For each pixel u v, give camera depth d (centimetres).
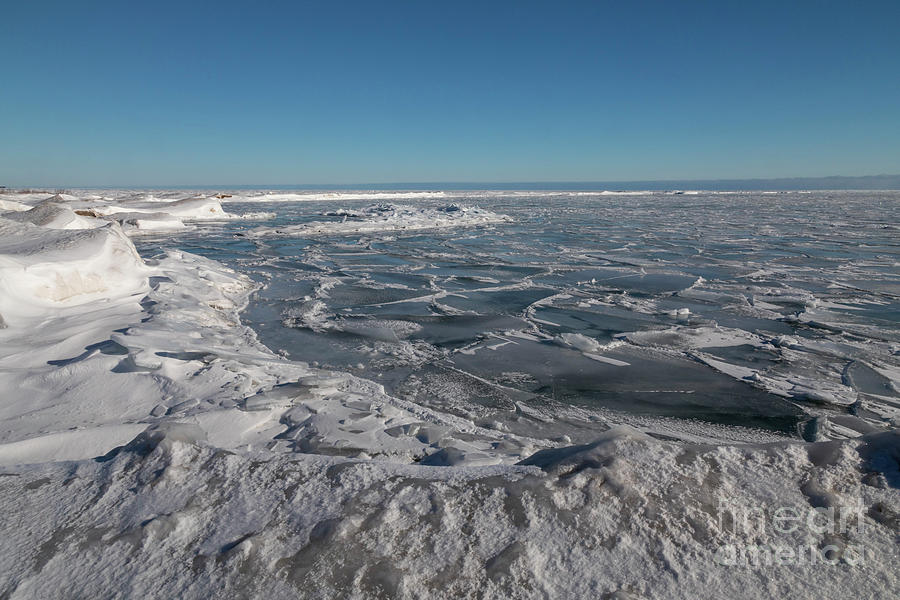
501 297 1003
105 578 181
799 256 1555
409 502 213
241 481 229
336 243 1956
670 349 667
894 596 169
